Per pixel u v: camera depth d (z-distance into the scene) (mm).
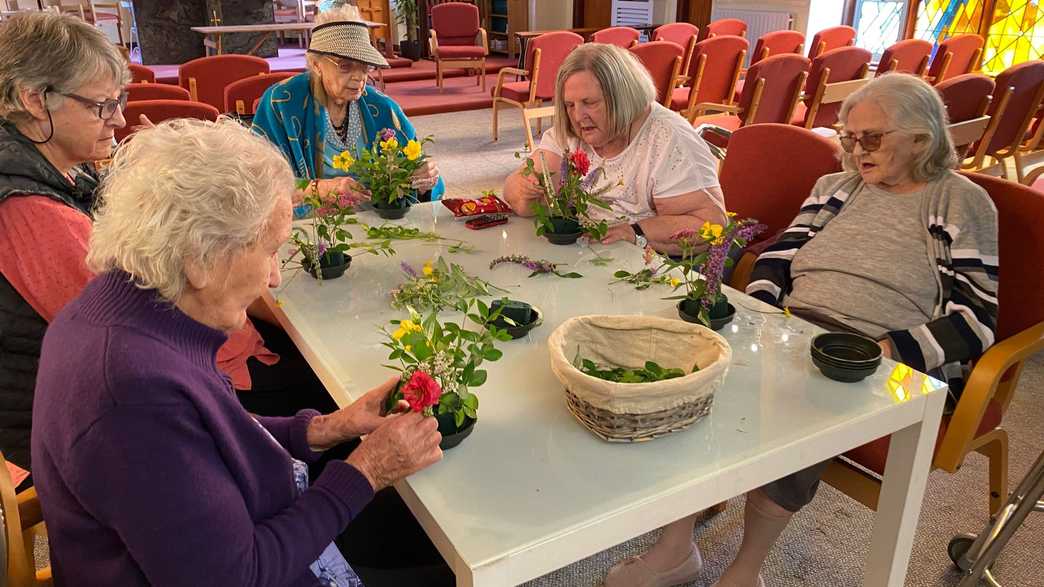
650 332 1200
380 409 1130
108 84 1373
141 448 763
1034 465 1627
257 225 853
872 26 7500
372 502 1358
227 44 9578
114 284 847
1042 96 4113
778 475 1062
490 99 7730
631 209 2037
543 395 1172
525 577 882
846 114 1778
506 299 1389
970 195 1635
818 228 1862
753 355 1299
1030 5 6172
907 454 1264
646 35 8820
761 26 8211
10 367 1346
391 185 1974
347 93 2291
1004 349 1500
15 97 1307
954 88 3643
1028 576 1744
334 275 1650
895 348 1547
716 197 1937
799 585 1729
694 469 997
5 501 1024
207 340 887
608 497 946
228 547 811
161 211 803
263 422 1162
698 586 1719
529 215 2057
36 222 1306
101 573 836
